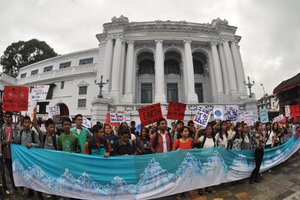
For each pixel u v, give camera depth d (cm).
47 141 455
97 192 401
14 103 593
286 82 2148
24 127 464
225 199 457
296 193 473
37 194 444
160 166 442
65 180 409
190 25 2434
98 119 1820
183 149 482
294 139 812
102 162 412
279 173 640
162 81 2202
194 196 477
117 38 2334
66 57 2920
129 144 466
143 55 2694
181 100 2569
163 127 504
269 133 809
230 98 2248
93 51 2784
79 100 2528
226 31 2486
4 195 458
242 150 570
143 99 2591
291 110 1261
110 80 2242
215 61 2402
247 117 1176
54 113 1223
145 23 2483
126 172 417
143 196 416
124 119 1225
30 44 3884
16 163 443
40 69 3092
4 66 3991
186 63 2331
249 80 2052
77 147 455
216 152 519
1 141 473
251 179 563
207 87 2642
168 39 2391
